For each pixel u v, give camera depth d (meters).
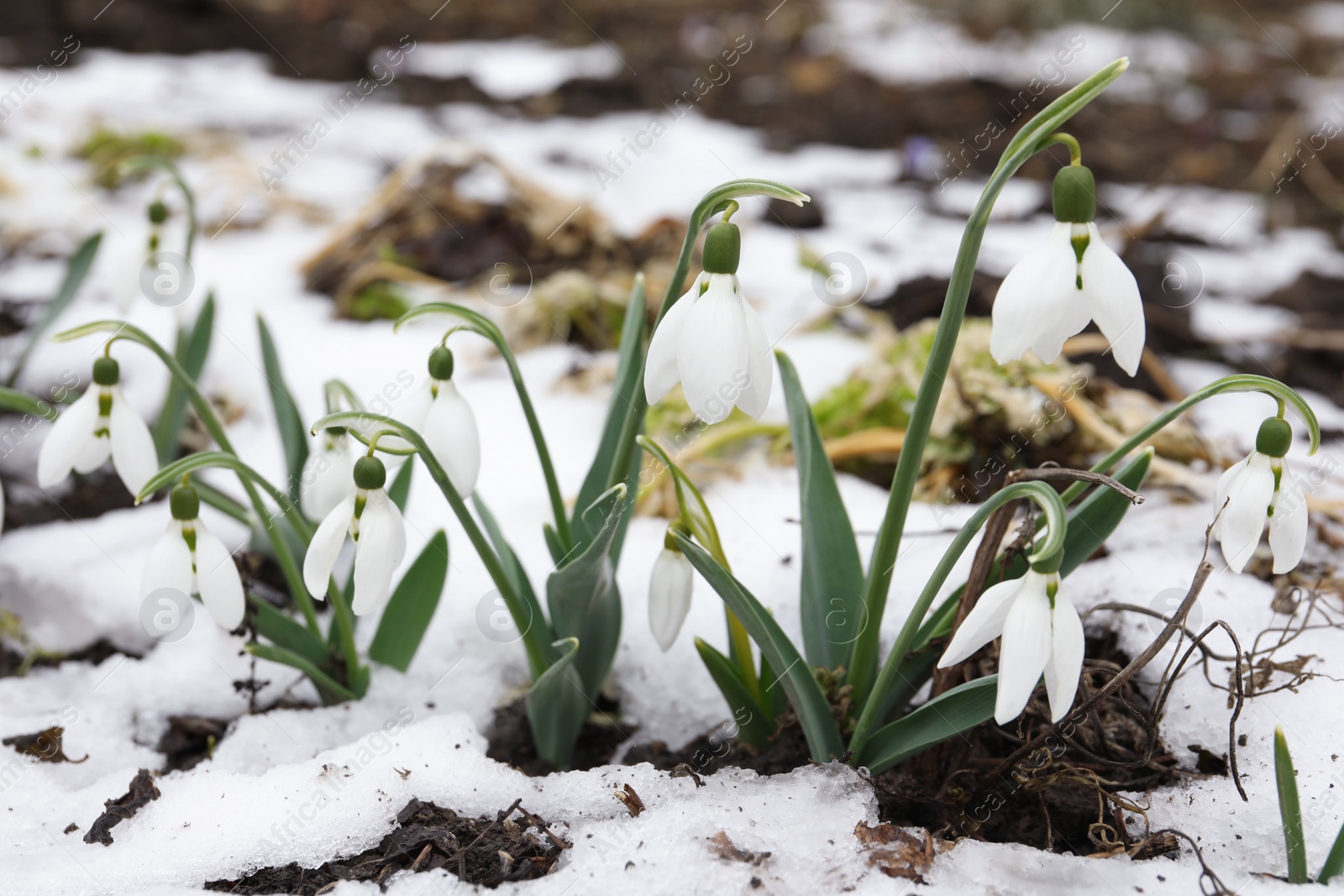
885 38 1.66
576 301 0.77
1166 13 1.69
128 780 0.50
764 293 0.82
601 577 0.49
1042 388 0.59
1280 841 0.48
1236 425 0.64
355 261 0.84
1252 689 0.49
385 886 0.47
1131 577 0.54
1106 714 0.50
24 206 0.96
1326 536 0.56
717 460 0.61
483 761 0.49
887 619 0.53
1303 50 1.66
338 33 1.59
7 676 0.54
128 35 1.49
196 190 1.01
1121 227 0.92
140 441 0.49
